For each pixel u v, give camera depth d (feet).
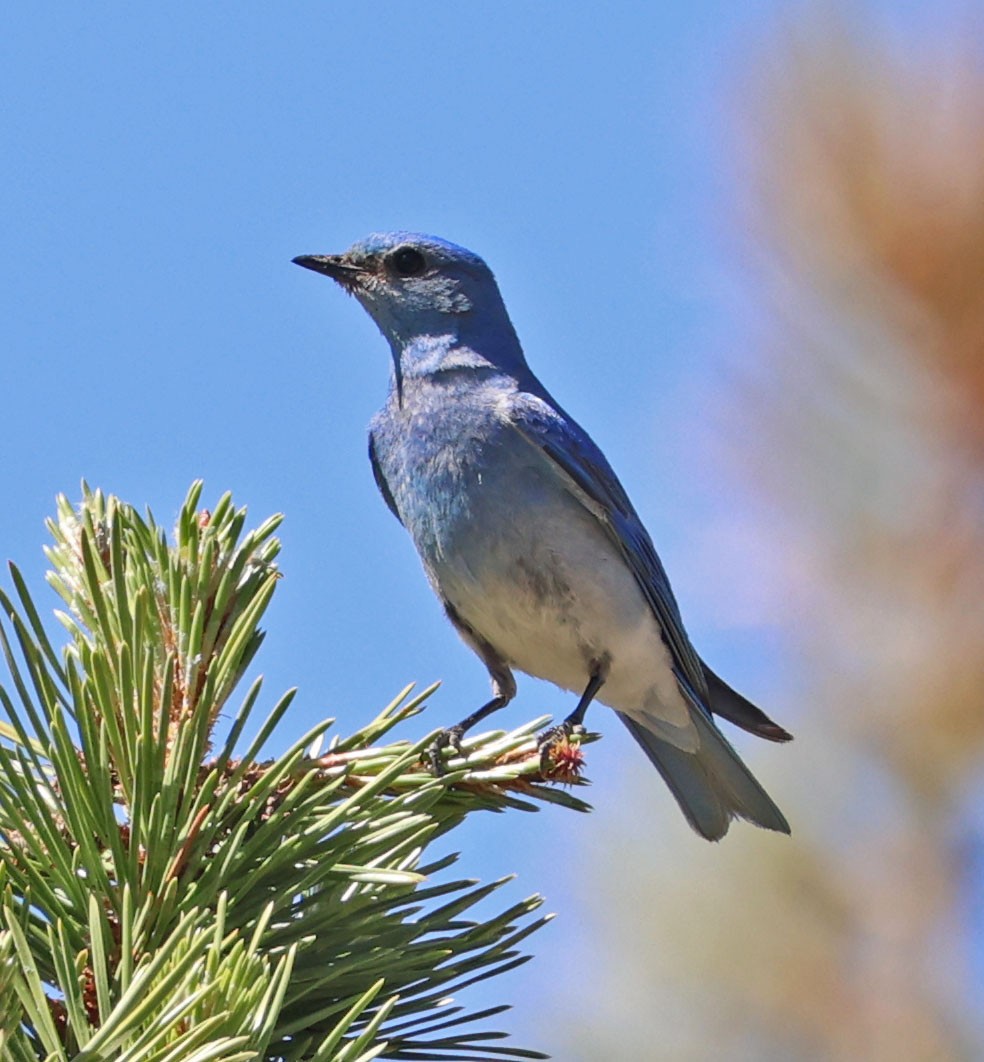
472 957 25.71
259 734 25.25
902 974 33.47
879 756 34.88
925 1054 32.76
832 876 34.37
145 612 24.59
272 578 25.98
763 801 35.29
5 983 19.29
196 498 26.94
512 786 29.40
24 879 24.18
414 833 25.85
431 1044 25.29
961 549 34.83
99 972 21.57
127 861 24.21
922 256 35.50
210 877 24.36
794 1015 33.42
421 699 27.66
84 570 26.66
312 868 24.79
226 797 24.72
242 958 20.71
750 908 34.27
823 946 33.86
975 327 35.32
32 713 24.23
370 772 27.17
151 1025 20.18
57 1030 22.76
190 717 25.46
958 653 34.58
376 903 25.79
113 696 24.97
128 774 24.81
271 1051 24.84
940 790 34.58
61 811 24.71
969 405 35.29
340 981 25.14
